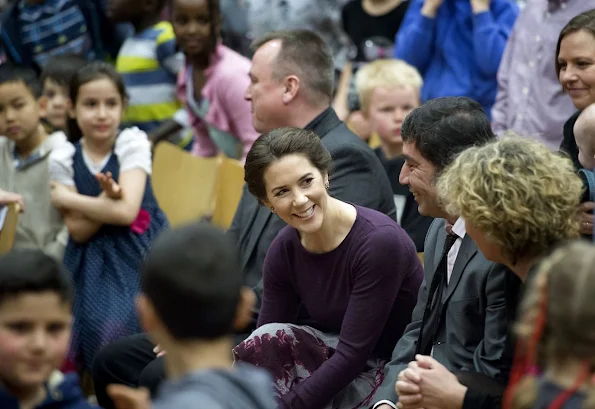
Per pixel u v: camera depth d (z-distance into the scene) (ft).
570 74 21.63
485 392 15.25
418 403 15.49
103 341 23.88
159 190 27.89
